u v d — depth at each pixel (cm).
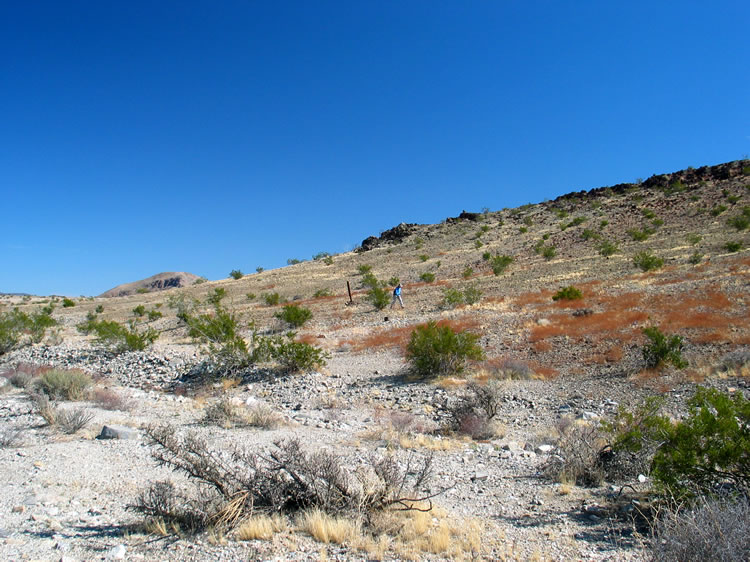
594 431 831
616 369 1522
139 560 438
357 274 6812
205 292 6819
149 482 674
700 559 369
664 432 575
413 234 10288
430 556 451
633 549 448
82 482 682
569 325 2175
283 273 8156
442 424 1139
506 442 998
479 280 4631
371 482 605
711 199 6800
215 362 1995
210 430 1045
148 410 1314
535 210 9831
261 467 601
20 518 544
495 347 2030
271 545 467
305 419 1214
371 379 1773
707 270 3297
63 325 4259
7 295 8888
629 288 3025
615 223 6888
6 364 2516
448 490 677
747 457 504
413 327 2578
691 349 1577
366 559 442
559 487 673
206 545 468
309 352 1903
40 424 1073
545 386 1478
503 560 440
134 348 2547
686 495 501
